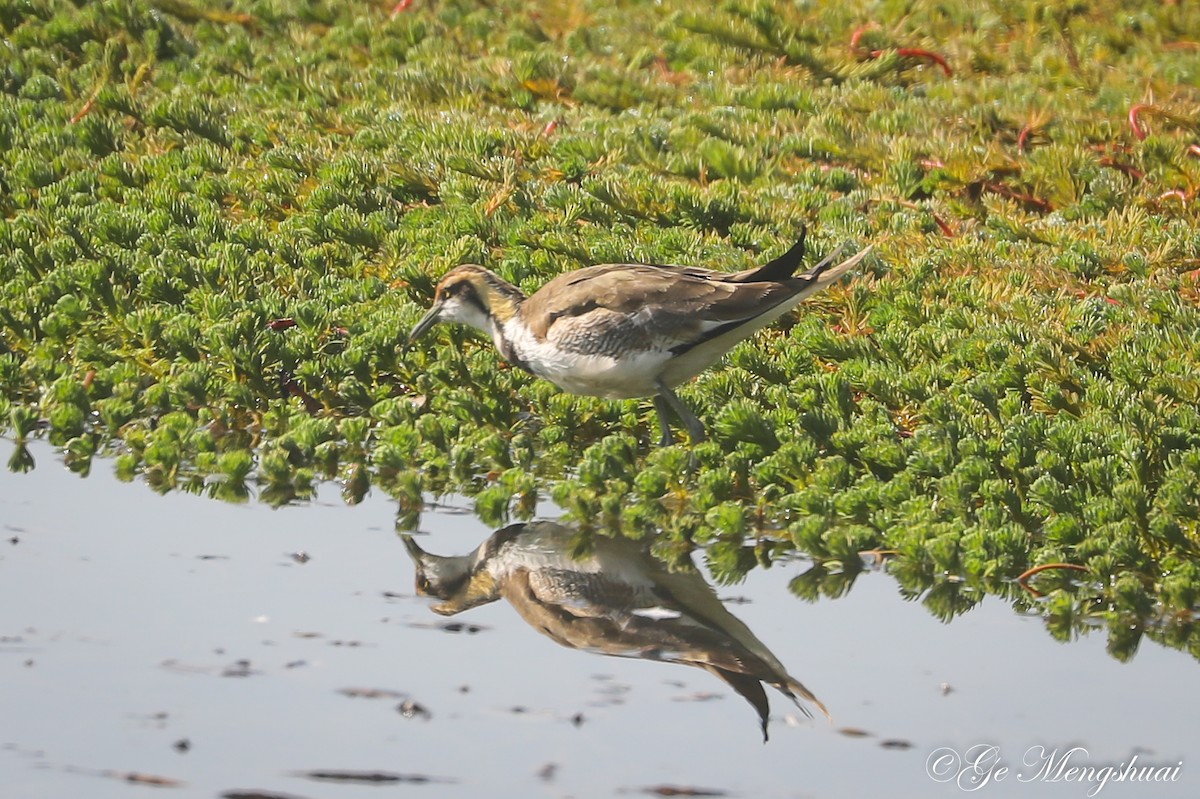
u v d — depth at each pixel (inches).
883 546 442.0
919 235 631.8
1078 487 458.0
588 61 832.9
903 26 898.1
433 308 513.7
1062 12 930.7
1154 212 679.1
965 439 469.7
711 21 868.6
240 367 515.2
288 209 633.6
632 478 472.7
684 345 466.3
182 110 690.2
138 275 567.5
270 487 471.5
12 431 499.2
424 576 425.1
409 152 676.7
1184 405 492.7
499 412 506.9
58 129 674.8
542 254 578.9
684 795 329.1
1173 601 408.5
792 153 725.3
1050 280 599.5
